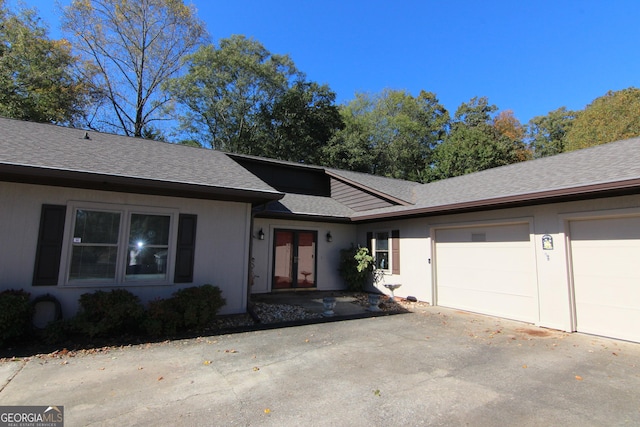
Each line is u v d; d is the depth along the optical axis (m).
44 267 5.82
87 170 5.64
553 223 6.66
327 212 11.40
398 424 2.93
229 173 8.20
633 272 5.66
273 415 3.06
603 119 25.38
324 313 7.79
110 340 5.50
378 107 32.94
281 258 11.09
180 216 7.09
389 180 14.54
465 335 6.07
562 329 6.39
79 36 21.08
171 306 6.05
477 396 3.52
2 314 4.87
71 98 19.88
